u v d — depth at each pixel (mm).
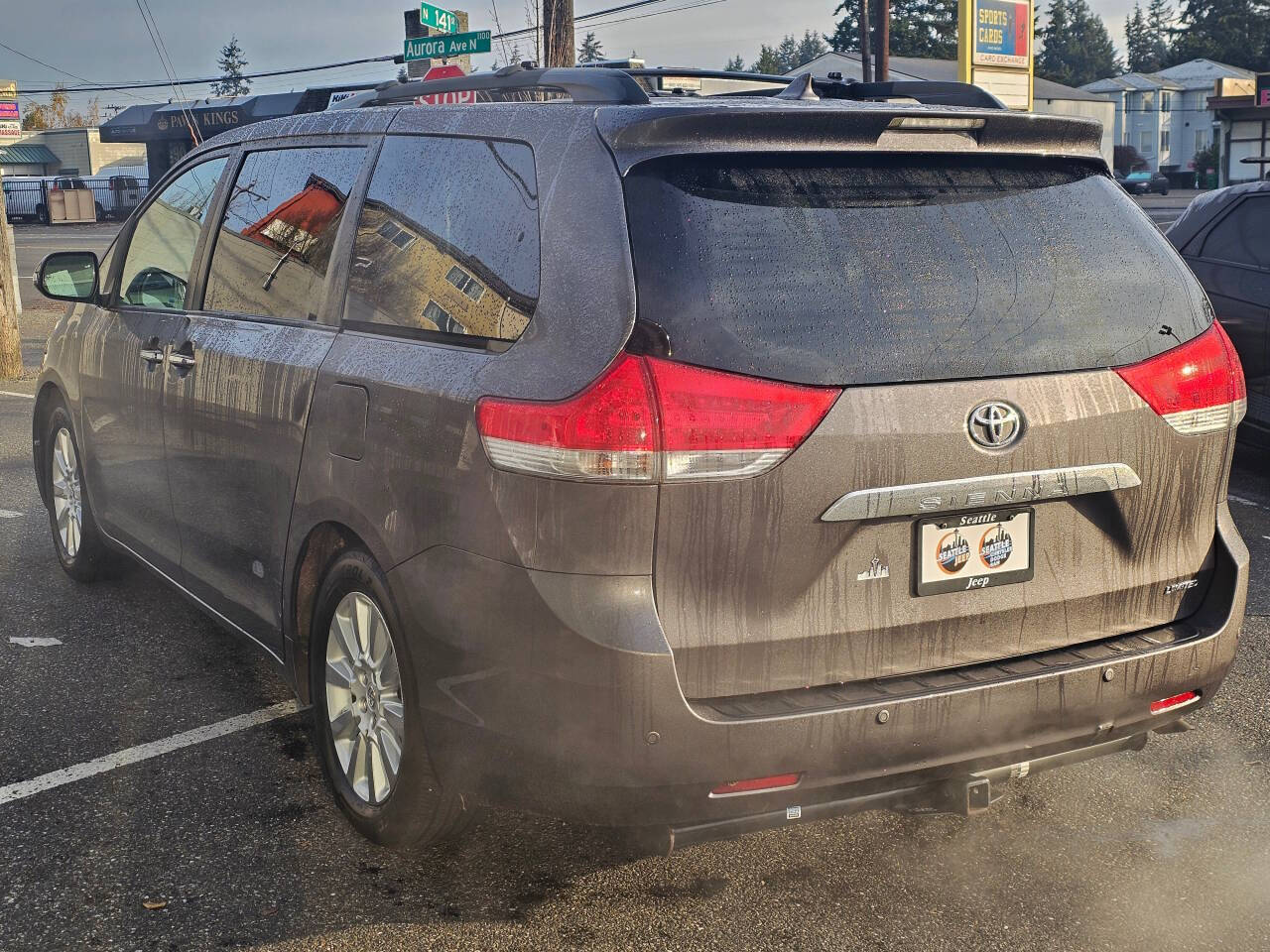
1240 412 3199
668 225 2688
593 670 2594
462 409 2844
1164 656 3033
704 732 2609
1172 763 4027
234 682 4602
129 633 5105
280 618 3752
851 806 2799
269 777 3842
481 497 2768
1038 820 3645
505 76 3434
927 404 2732
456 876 3291
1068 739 2961
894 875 3328
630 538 2588
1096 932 3055
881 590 2779
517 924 3074
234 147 4395
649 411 2576
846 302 2723
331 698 3451
